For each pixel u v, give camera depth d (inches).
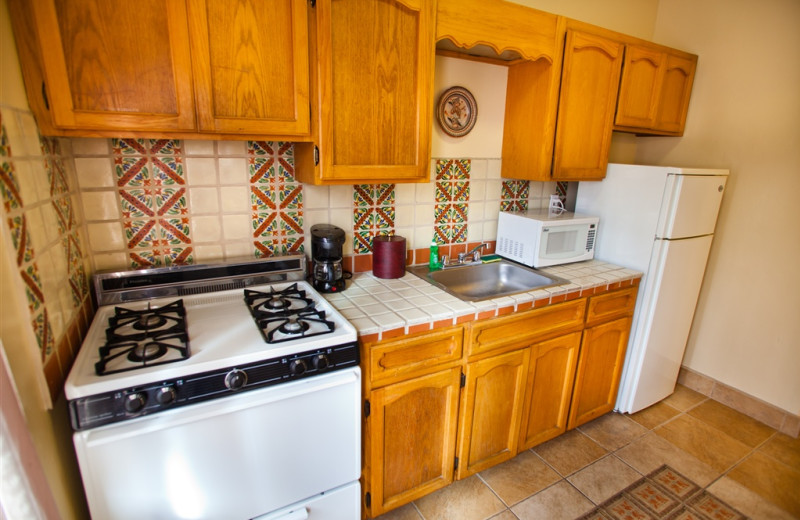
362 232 75.8
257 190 64.5
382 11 55.9
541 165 78.5
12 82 36.3
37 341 35.8
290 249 69.2
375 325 53.9
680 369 104.9
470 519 64.7
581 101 78.5
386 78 58.2
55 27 39.4
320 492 52.4
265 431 45.4
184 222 60.3
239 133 50.1
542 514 65.8
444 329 59.7
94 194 54.2
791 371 85.4
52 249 41.8
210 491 44.0
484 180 87.1
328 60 53.0
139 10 42.5
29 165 37.9
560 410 79.2
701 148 95.1
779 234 84.7
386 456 59.9
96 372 39.3
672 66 88.7
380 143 59.8
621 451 80.3
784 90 81.2
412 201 79.5
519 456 78.4
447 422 64.4
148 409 39.8
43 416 36.4
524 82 79.7
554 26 71.2
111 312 53.6
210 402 42.8
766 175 85.4
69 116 41.5
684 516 66.3
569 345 75.2
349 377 49.4
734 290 92.8
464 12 62.5
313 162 57.0
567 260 85.2
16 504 27.2
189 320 53.0
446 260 82.6
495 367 66.3
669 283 82.7
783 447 82.3
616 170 86.2
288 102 52.1
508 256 87.7
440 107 77.5
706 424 89.0
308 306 56.0
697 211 81.2
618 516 65.8
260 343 46.7
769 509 67.9
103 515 39.4
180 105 46.0
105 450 37.8
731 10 87.1
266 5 48.3
